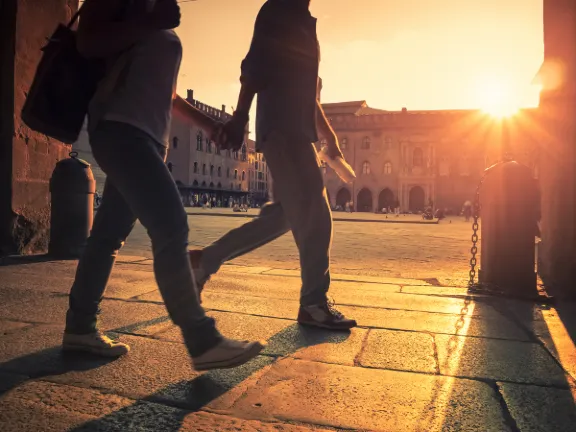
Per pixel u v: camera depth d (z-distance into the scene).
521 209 3.69
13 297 3.00
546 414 1.47
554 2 3.86
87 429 1.31
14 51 4.99
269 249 7.74
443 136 52.97
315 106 2.48
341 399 1.56
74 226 5.04
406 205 53.47
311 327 2.49
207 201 61.03
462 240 11.01
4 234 5.10
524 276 3.69
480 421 1.42
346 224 20.62
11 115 5.04
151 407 1.46
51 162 5.56
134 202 1.67
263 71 2.22
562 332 2.51
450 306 3.16
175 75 1.88
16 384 1.61
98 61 1.80
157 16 1.64
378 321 2.69
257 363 1.90
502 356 2.07
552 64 3.92
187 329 1.65
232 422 1.37
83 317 1.93
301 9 2.40
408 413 1.46
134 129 1.68
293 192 2.42
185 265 1.67
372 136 54.75
